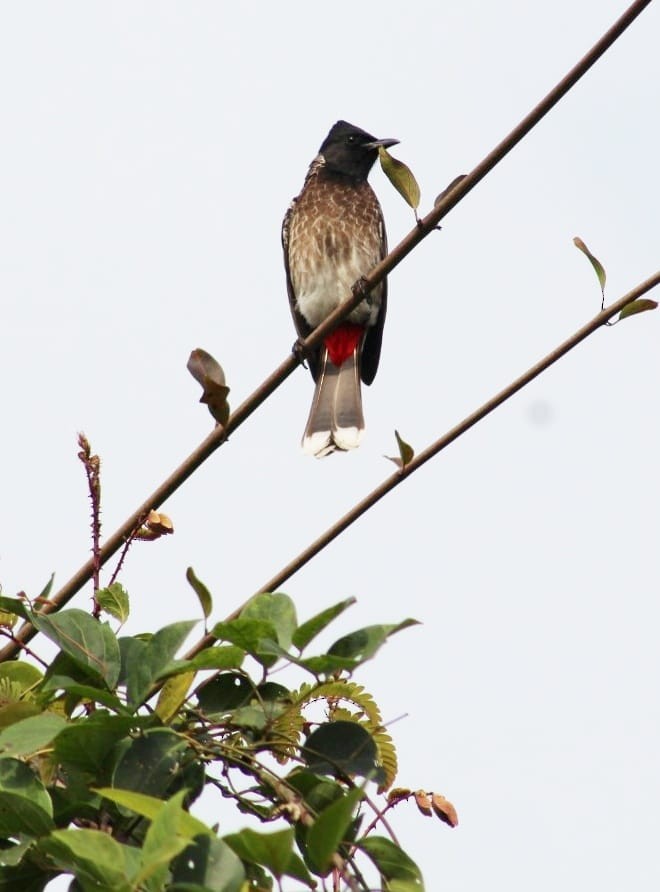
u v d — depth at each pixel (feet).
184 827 13.69
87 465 20.44
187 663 16.74
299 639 15.71
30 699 18.12
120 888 12.82
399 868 16.07
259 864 14.69
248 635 16.20
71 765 16.55
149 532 21.86
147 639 19.56
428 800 18.44
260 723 17.38
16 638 18.83
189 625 17.21
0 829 15.69
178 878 13.56
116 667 17.53
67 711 18.06
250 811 17.61
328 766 17.25
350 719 19.04
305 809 16.71
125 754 16.21
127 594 19.61
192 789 16.53
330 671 15.74
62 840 12.82
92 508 20.31
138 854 13.58
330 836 13.55
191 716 17.56
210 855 13.69
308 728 18.47
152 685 16.88
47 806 15.60
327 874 14.97
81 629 17.76
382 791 18.83
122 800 13.92
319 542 22.76
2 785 15.58
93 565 20.44
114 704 16.85
